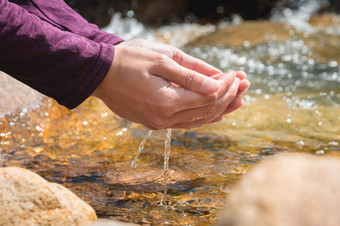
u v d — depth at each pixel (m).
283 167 1.05
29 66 1.53
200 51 4.66
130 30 6.36
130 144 2.36
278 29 5.08
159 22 6.81
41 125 2.52
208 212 1.67
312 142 2.44
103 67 1.53
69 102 1.59
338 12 6.86
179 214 1.65
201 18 7.11
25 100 2.68
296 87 3.53
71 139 2.39
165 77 1.54
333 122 2.74
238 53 4.57
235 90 1.63
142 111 1.59
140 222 1.59
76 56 1.51
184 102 1.55
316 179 1.01
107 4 6.51
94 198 1.77
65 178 1.94
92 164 2.09
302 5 6.98
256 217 0.97
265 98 3.20
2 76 2.75
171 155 2.21
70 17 1.78
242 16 7.08
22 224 1.39
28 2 1.74
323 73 4.04
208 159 2.18
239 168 2.08
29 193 1.43
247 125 2.67
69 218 1.45
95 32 1.76
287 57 4.50
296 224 0.96
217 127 2.62
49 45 1.50
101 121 2.66
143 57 1.54
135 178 1.96
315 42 4.80
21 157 2.14
